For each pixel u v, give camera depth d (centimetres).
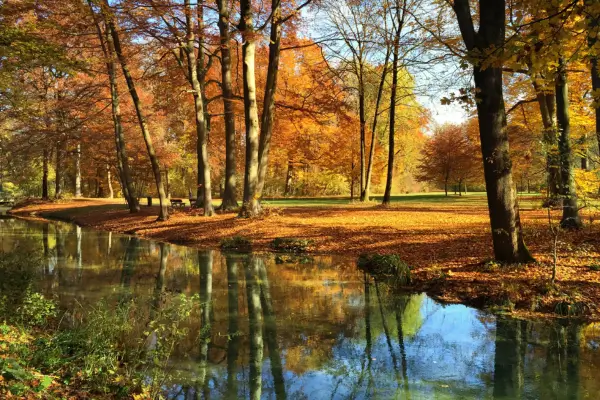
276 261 1327
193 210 2323
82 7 1591
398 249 1299
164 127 3941
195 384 548
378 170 4331
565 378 557
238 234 1706
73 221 2797
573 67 1272
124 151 2677
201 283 1072
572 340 672
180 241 1750
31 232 2159
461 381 555
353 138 3569
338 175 4894
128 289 1001
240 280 1102
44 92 3095
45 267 1264
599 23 501
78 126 3019
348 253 1370
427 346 673
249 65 1967
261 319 802
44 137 3047
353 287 1018
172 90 2519
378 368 596
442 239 1339
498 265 966
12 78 1338
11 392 396
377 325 767
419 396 519
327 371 590
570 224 1282
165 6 1661
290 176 5084
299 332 737
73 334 598
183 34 1931
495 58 572
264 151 2034
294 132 3434
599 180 1110
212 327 761
